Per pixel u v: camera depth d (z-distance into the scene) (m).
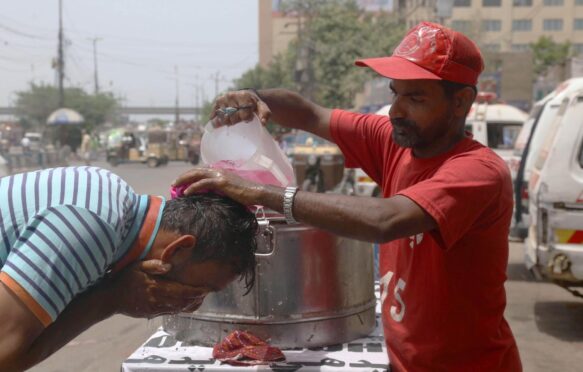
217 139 1.88
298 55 32.09
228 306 1.81
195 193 1.55
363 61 1.70
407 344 1.77
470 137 1.81
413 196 1.53
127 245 1.45
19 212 1.36
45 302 1.28
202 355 1.77
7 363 1.26
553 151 4.57
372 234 1.49
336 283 1.84
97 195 1.37
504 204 1.68
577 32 58.03
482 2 56.75
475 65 1.71
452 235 1.55
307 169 12.69
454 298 1.71
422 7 35.00
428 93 1.67
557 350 4.35
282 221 1.76
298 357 1.76
